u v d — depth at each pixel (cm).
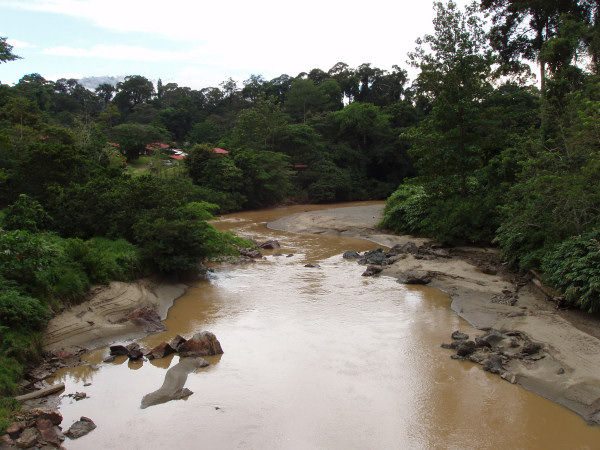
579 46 2262
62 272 1421
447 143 2658
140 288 1664
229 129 8781
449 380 1057
